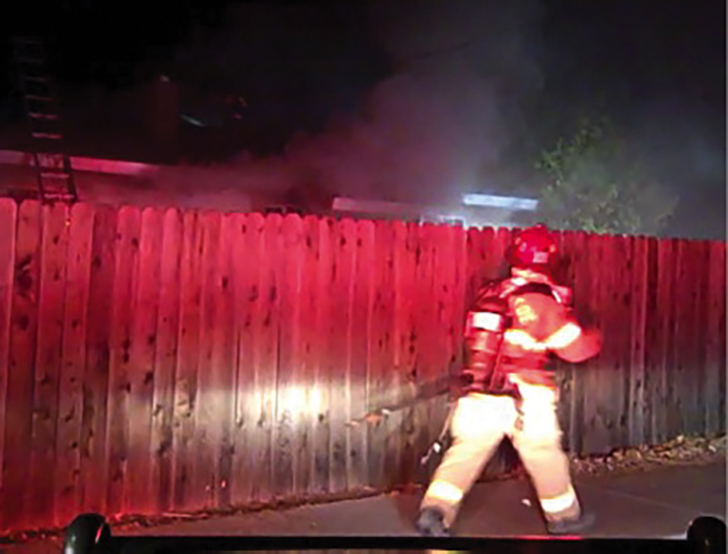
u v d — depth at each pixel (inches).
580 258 301.7
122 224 227.8
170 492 235.3
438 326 270.2
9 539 212.8
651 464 305.4
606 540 110.4
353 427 258.2
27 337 217.3
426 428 268.2
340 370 256.2
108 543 100.8
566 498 218.8
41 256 218.8
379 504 252.5
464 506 254.7
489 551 107.3
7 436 215.3
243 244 242.2
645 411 318.0
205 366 238.2
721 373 338.6
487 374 218.5
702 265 332.2
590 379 304.3
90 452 225.6
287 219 248.4
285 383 248.7
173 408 234.8
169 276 233.3
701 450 322.0
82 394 223.9
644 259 316.5
